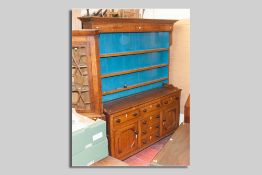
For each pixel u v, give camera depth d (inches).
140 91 135.7
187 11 118.6
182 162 91.0
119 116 113.0
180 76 135.9
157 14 120.8
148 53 133.1
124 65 124.6
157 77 139.5
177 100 138.6
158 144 132.0
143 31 122.7
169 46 134.6
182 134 105.6
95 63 103.1
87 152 91.0
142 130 124.6
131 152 120.8
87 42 101.4
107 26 108.8
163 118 134.1
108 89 120.6
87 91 104.7
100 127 93.9
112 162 94.0
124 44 121.6
